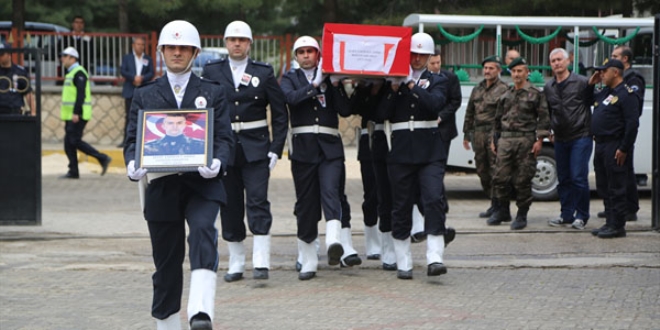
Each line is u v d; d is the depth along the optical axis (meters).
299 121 10.66
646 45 18.38
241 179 10.56
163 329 7.45
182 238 7.38
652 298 9.70
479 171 15.29
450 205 17.39
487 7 25.38
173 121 7.15
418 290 10.12
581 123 13.96
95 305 9.46
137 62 24.31
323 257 12.14
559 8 24.42
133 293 10.02
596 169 13.61
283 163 22.75
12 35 25.92
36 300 9.67
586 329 8.41
